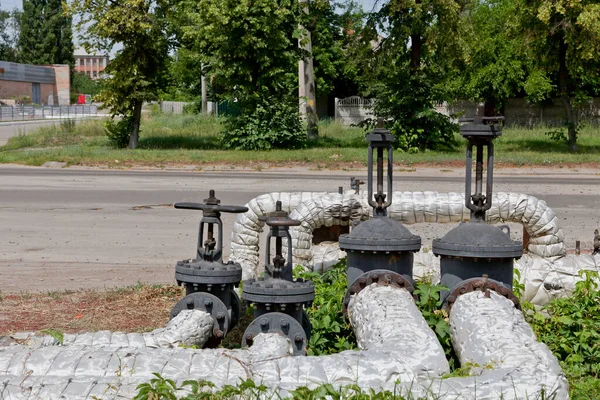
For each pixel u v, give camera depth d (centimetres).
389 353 426
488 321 480
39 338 518
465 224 575
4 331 682
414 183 2086
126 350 438
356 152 2908
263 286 539
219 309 564
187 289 580
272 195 846
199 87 6456
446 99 3164
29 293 854
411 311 507
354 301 564
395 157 2803
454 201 823
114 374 415
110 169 2523
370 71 3391
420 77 3056
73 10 3164
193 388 380
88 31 3178
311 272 757
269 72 3169
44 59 11106
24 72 9731
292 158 2758
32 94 9956
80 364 422
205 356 430
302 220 798
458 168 2573
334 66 5422
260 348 500
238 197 1756
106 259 1091
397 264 582
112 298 816
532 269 713
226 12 3077
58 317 737
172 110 6988
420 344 442
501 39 4344
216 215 578
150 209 1569
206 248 578
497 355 437
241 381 385
